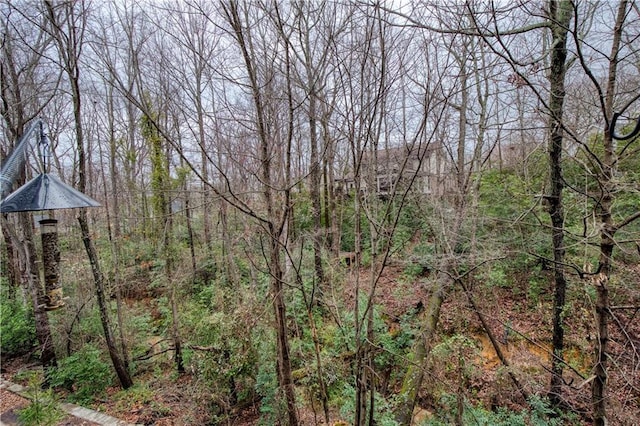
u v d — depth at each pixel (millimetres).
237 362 5648
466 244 6168
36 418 5742
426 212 7004
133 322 8664
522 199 6543
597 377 3045
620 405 4387
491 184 7898
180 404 6234
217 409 5785
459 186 6352
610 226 2803
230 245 7520
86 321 8203
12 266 10719
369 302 3150
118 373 7027
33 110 8766
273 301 3457
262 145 3117
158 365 7898
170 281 8352
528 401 5500
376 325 7391
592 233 2836
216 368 5695
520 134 6738
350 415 4938
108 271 8938
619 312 6273
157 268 10742
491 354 6867
